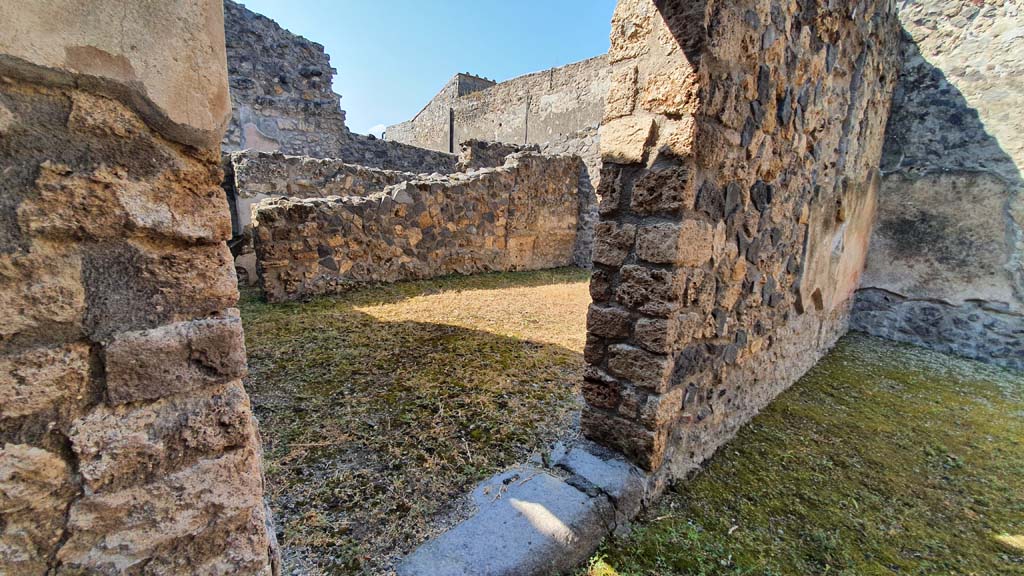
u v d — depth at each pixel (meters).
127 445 0.69
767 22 1.76
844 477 1.99
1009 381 3.28
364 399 2.31
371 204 4.61
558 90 11.95
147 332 0.69
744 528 1.62
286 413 2.14
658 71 1.56
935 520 1.74
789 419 2.53
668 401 1.69
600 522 1.49
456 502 1.57
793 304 2.80
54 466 0.63
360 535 1.40
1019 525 1.73
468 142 7.26
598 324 1.81
